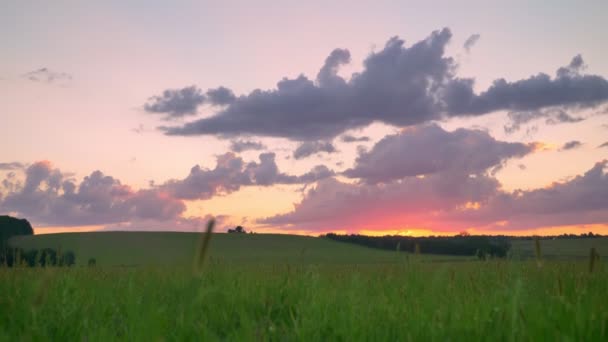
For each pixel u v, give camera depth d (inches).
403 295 214.7
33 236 3029.0
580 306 166.6
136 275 310.0
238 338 155.1
